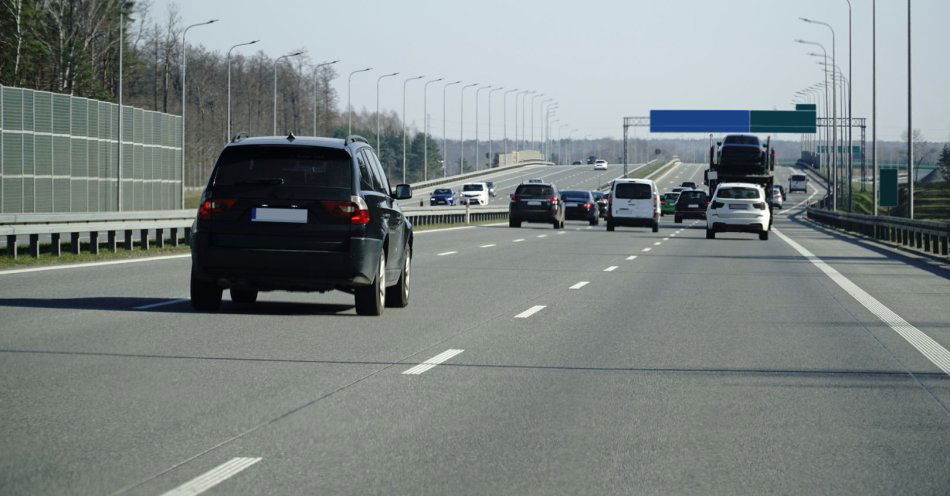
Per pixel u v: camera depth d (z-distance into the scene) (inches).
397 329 996.6
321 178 1045.2
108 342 869.8
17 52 6501.0
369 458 517.0
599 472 496.7
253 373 743.1
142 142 3627.0
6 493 446.0
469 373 764.0
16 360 776.3
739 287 1534.2
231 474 482.9
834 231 4315.9
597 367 802.2
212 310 1103.0
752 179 4288.9
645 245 2726.4
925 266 2082.9
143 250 2124.8
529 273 1723.7
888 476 495.5
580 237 3129.9
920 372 798.5
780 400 681.0
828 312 1218.0
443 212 4215.1
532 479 483.2
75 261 1811.0
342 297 1279.5
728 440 566.6
